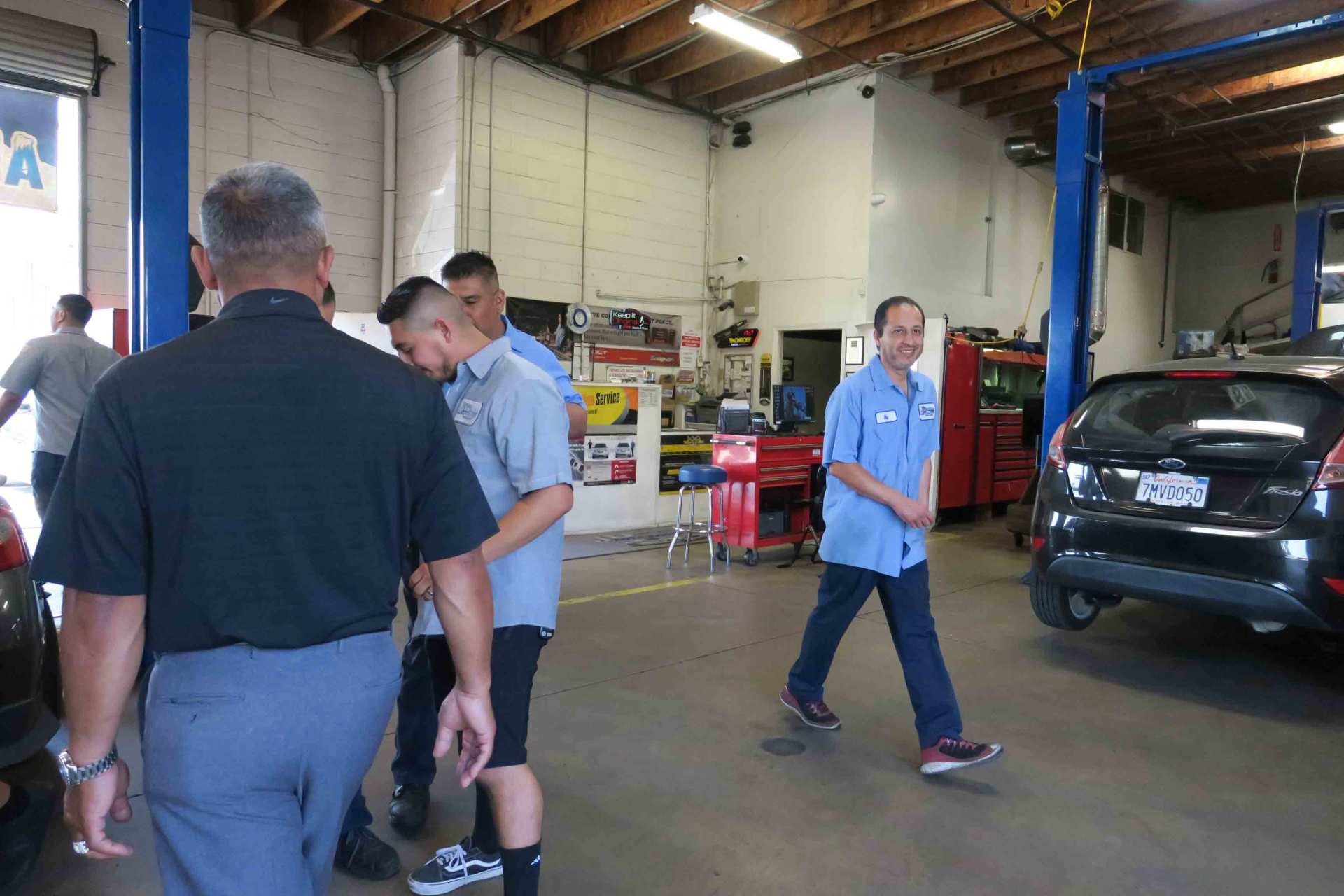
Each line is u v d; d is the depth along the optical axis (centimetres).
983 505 915
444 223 878
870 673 378
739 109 1073
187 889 110
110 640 105
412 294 189
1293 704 346
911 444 284
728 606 496
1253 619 330
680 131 1064
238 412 107
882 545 276
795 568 609
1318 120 1090
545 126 931
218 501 106
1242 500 333
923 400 289
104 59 755
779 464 627
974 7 822
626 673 376
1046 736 312
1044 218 1216
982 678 375
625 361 1029
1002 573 604
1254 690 362
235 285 116
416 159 909
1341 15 454
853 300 959
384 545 117
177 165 285
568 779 272
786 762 287
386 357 122
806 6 819
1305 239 830
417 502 123
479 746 131
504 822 176
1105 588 368
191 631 107
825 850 231
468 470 126
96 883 210
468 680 129
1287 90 1016
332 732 112
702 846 232
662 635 435
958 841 237
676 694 350
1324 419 324
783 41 805
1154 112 995
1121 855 231
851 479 277
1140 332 1471
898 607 280
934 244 1031
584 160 970
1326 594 311
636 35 912
